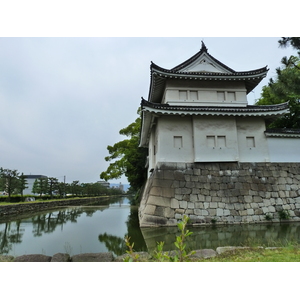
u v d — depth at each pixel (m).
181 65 13.27
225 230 8.66
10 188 23.30
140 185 27.16
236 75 12.02
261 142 11.69
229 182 10.78
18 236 9.70
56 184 35.59
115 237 8.73
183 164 10.81
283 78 8.63
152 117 11.54
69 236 9.30
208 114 10.72
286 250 4.94
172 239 7.47
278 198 10.86
